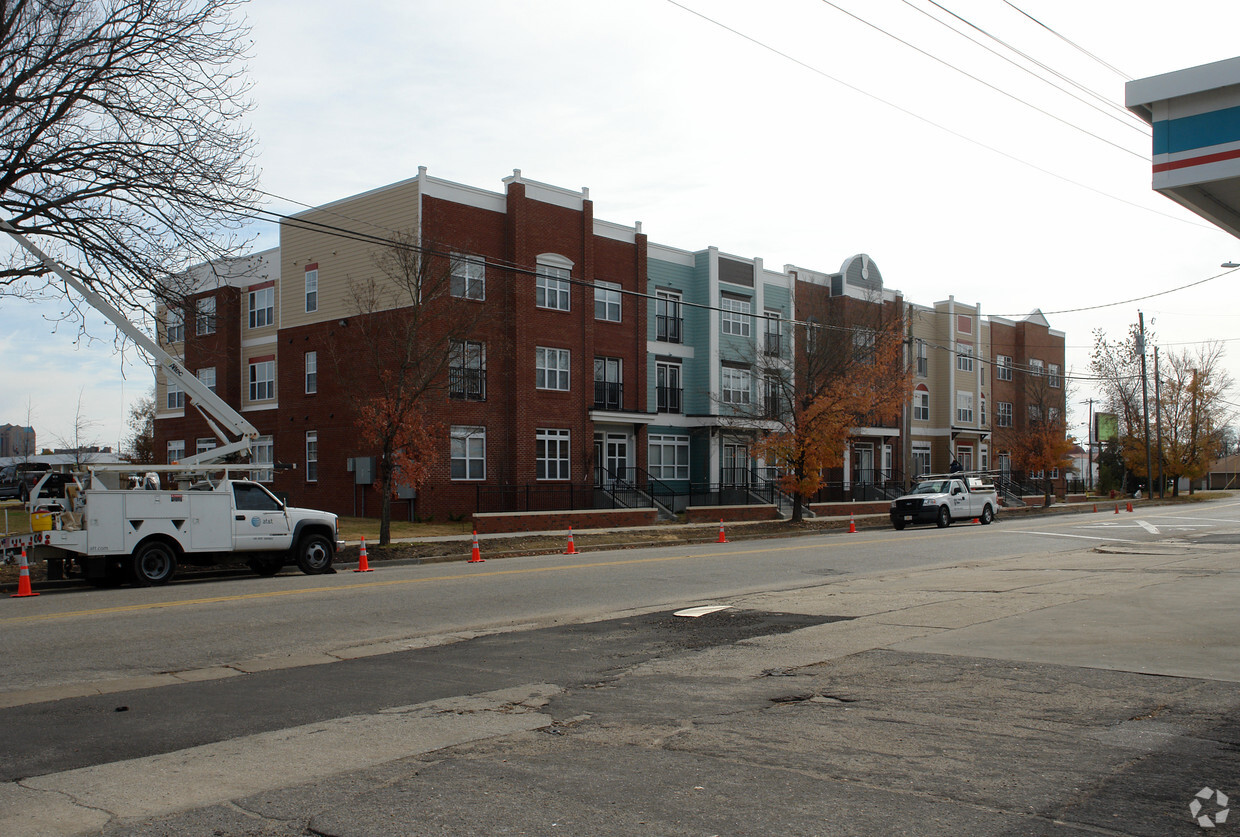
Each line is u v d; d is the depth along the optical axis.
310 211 38.38
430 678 9.46
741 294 45.00
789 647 10.66
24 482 39.47
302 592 15.91
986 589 15.18
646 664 10.05
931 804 5.29
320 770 6.29
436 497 33.50
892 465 55.59
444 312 29.42
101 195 19.80
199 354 43.81
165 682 9.39
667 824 5.09
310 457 38.25
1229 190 10.24
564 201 37.75
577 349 38.03
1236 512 41.69
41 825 5.28
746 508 38.97
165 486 20.88
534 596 15.50
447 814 5.33
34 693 8.85
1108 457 76.56
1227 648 9.62
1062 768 5.89
